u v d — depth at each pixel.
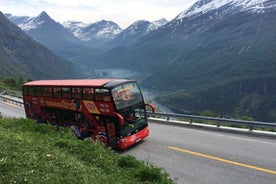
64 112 22.16
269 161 15.01
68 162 10.05
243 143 18.50
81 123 20.45
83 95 19.59
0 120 18.25
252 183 12.53
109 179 9.79
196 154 16.78
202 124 24.47
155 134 22.48
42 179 8.05
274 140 18.98
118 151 18.53
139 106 19.14
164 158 16.55
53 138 14.35
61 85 21.86
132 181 10.38
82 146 13.12
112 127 17.94
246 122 21.11
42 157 10.04
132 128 18.38
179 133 22.39
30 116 27.58
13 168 8.34
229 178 13.16
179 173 14.06
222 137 20.34
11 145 10.66
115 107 17.30
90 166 10.93
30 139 12.80
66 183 8.28
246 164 14.72
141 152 18.03
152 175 11.09
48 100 23.75
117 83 18.09
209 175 13.63
